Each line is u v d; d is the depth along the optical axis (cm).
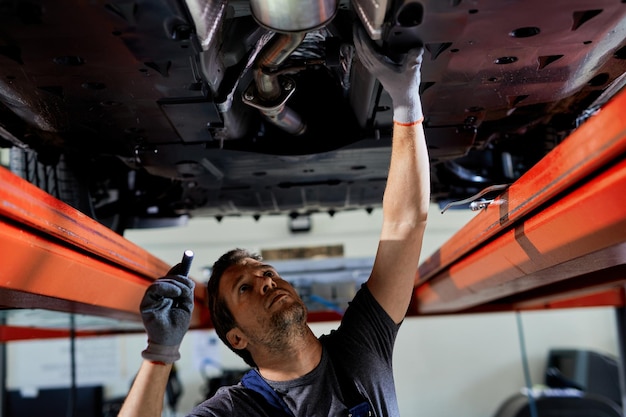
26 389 642
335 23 138
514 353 661
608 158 101
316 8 110
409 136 148
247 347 173
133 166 207
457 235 212
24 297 145
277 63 137
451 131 173
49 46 115
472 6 105
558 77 140
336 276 384
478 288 232
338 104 185
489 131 183
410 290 171
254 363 179
